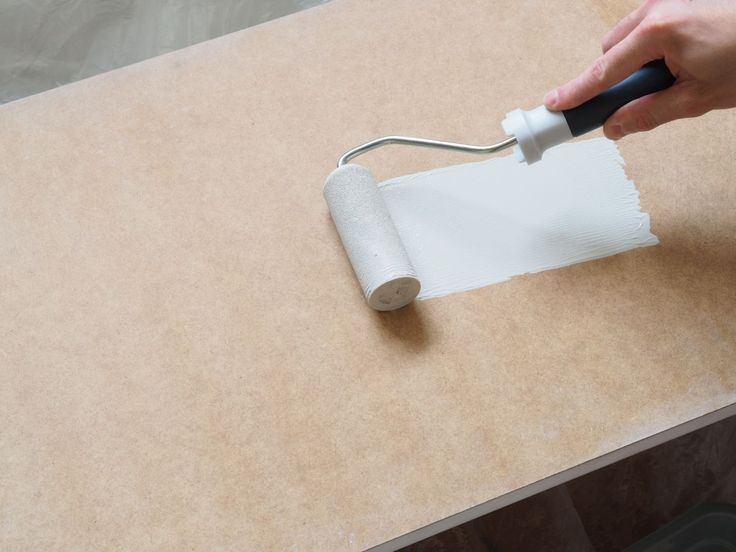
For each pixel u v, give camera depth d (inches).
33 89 43.9
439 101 37.2
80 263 33.4
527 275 33.9
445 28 38.9
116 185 34.9
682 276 34.3
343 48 38.1
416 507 30.0
